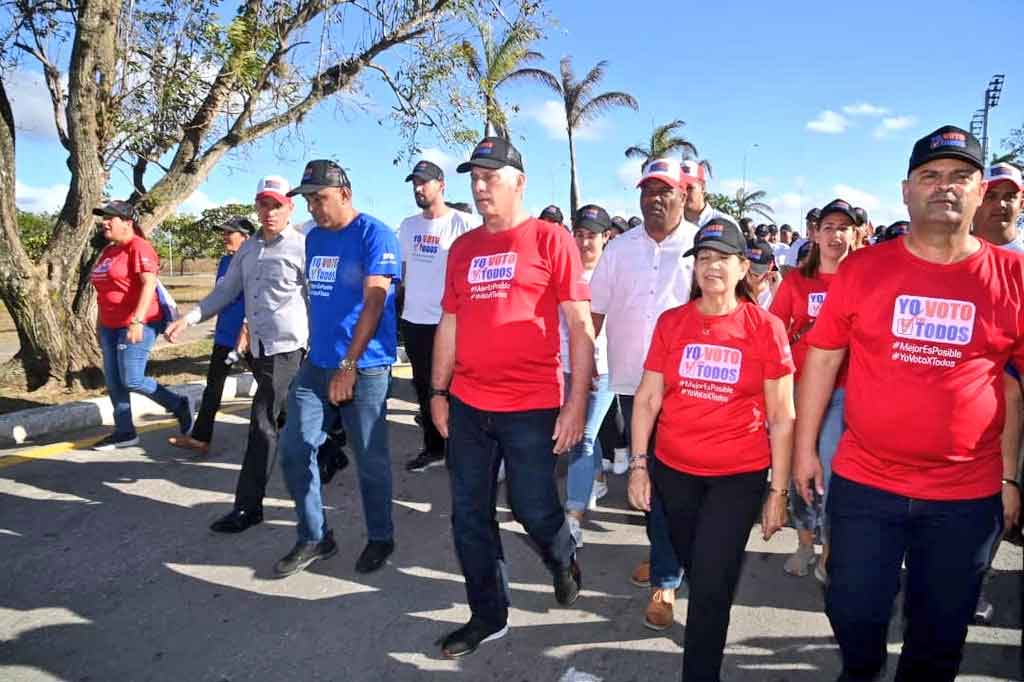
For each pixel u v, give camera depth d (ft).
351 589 11.71
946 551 7.20
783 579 12.27
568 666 9.66
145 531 13.71
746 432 8.57
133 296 17.61
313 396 11.93
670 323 9.16
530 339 9.25
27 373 24.27
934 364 7.04
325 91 28.40
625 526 14.73
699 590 8.30
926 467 7.16
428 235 17.98
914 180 7.07
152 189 27.12
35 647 9.90
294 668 9.54
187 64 26.50
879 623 7.48
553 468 9.66
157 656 9.77
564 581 10.84
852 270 7.66
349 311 11.68
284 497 15.75
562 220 21.89
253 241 14.12
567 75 82.89
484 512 9.74
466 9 27.76
